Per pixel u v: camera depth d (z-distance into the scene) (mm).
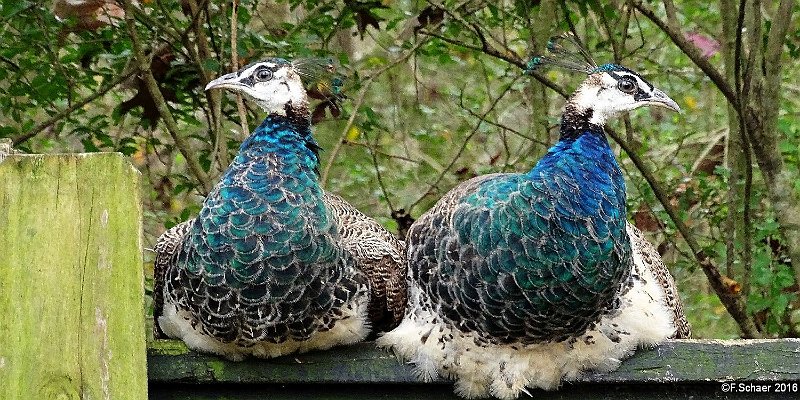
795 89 13609
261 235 6004
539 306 6078
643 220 11453
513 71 13586
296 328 6145
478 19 12406
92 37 10070
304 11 11961
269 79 6574
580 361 6359
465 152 14305
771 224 10297
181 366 6344
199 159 10516
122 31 9859
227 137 11133
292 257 6023
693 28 14062
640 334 6367
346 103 12773
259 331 6105
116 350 5188
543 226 6051
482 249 6102
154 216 11820
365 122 11141
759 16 9766
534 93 11336
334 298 6191
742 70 10531
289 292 6039
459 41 11078
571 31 10594
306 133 6543
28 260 5262
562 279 6043
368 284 6445
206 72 9648
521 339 6223
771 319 10484
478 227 6125
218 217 6039
